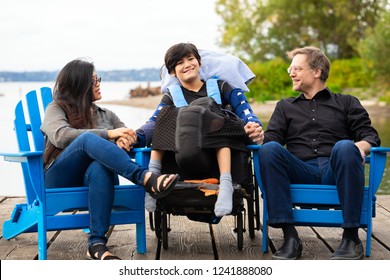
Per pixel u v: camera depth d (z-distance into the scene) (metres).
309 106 3.37
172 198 2.94
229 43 22.89
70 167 2.97
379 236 3.52
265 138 3.31
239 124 3.03
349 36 21.83
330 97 3.37
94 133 3.05
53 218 2.93
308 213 3.02
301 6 22.03
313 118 3.33
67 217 2.96
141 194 3.09
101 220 2.87
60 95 3.16
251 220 3.41
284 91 20.28
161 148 3.01
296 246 2.93
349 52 22.66
